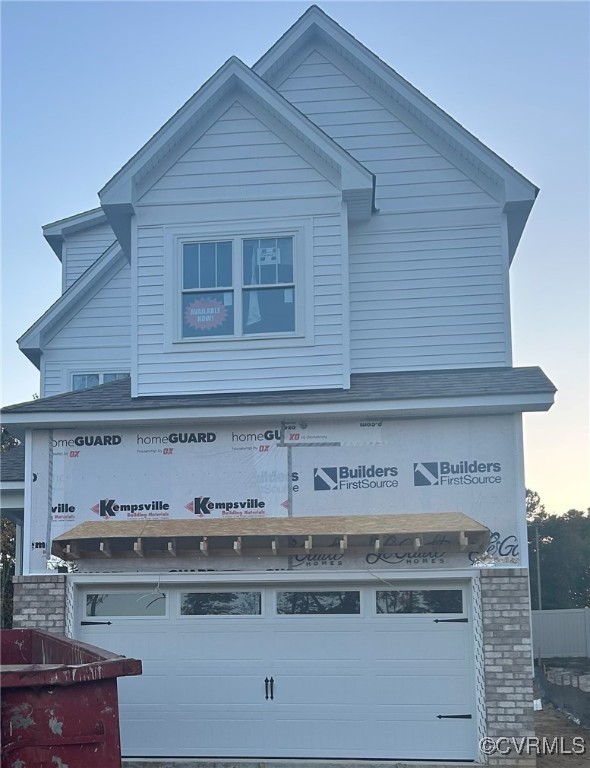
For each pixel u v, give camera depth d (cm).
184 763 1141
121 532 1175
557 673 2348
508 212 1363
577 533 4759
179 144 1334
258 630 1188
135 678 1191
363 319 1358
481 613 1143
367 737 1154
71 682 738
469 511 1172
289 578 1174
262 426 1216
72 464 1231
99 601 1213
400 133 1409
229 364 1281
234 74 1307
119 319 1700
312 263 1294
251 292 1302
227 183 1322
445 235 1370
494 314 1344
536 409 1169
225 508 1203
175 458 1221
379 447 1197
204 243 1315
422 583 1174
